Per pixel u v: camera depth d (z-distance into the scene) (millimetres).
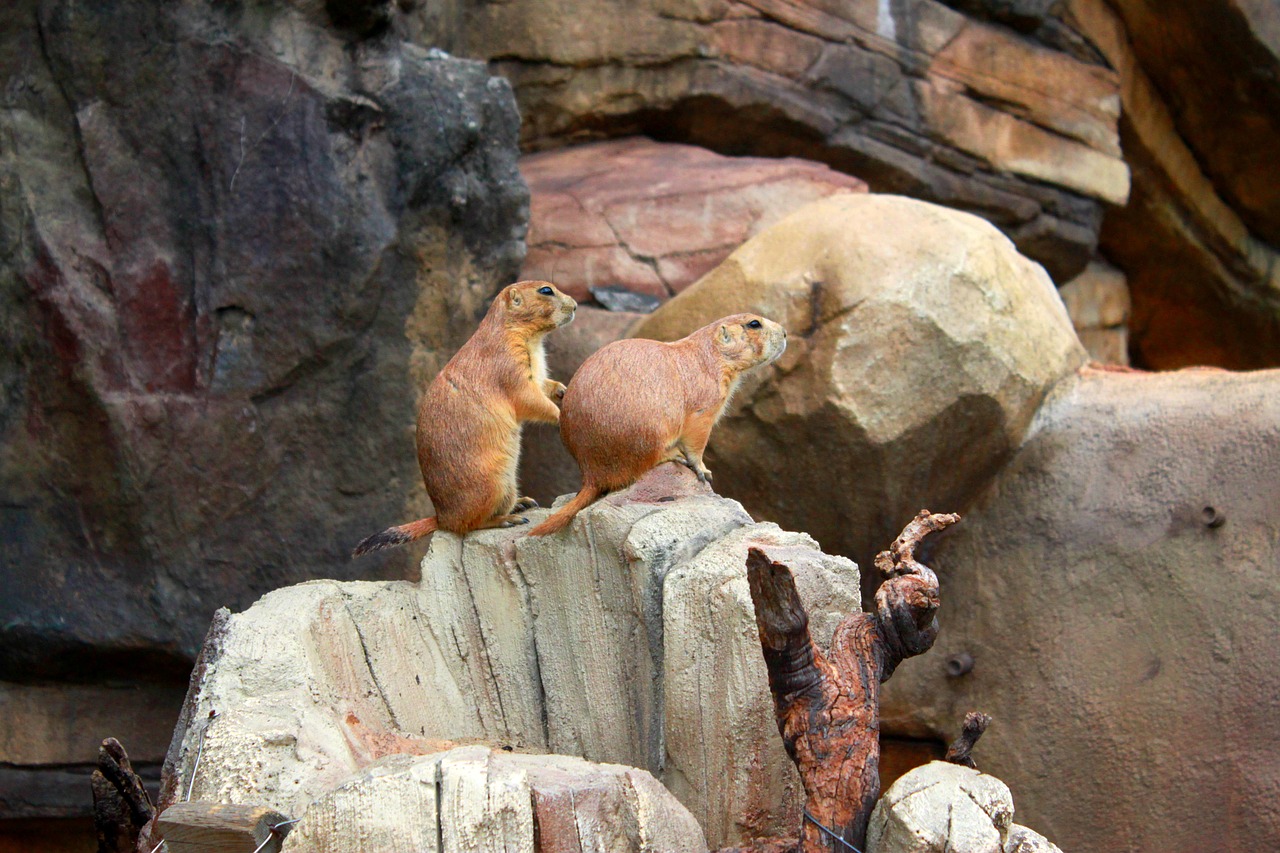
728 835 4965
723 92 13438
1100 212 15633
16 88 9039
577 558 5801
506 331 6375
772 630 4578
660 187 12234
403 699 5891
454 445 6203
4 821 9719
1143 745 9414
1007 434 10164
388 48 9695
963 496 10375
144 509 9094
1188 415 9969
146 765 9625
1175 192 16797
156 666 9398
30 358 9016
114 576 9188
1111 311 17688
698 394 6246
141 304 9086
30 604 9094
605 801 4215
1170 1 14992
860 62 13891
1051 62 14898
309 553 9430
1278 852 8703
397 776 4164
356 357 9469
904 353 9594
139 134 9125
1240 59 15133
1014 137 14695
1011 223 15023
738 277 10133
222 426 9180
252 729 4844
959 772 4422
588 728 5750
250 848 4133
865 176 14344
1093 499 10062
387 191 9578
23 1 8992
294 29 9445
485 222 10078
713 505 5871
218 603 9266
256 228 9242
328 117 9430
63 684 9531
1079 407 10406
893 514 10117
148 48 9109
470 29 13375
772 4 13617
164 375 9109
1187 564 9555
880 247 9797
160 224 9156
